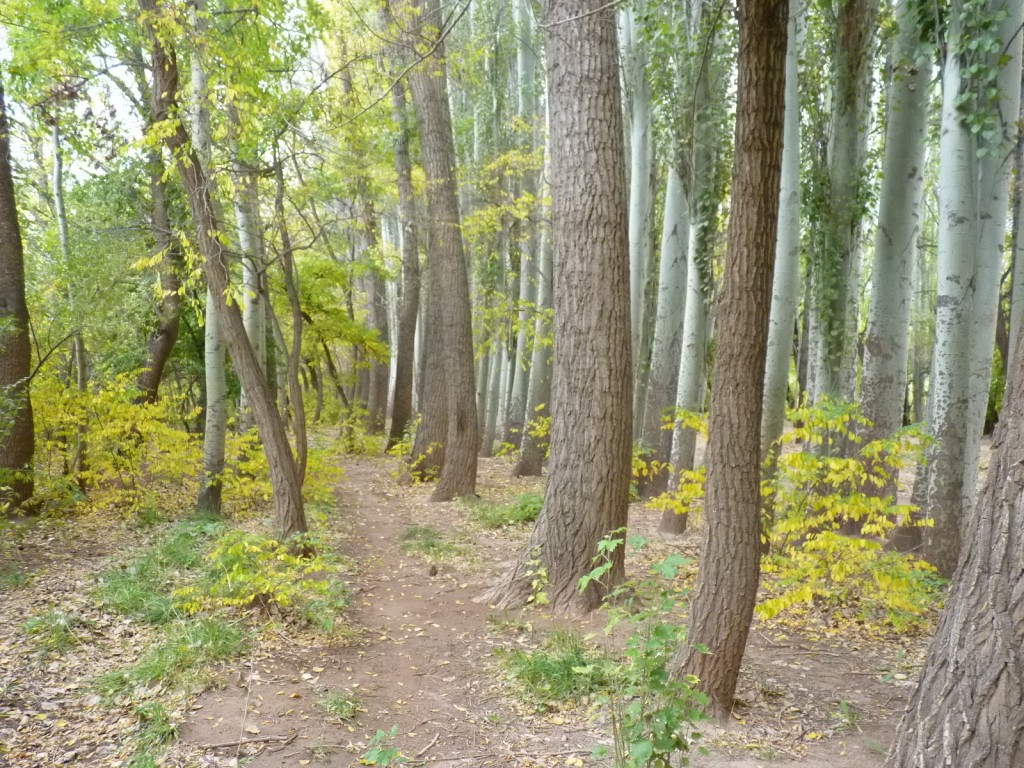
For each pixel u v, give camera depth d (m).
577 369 5.73
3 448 8.45
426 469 13.30
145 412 9.26
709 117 8.88
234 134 6.94
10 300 8.52
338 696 4.13
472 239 15.06
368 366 22.62
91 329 11.29
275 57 7.16
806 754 3.43
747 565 3.65
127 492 9.22
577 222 5.69
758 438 3.61
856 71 8.64
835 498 5.53
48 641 4.68
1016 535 2.10
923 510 7.79
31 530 8.05
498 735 3.75
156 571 6.30
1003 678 2.04
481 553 7.88
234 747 3.52
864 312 21.14
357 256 21.50
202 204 6.62
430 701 4.19
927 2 6.89
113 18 6.70
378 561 7.55
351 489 12.89
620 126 5.80
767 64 3.31
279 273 15.58
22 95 8.16
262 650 4.77
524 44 15.69
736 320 3.51
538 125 15.68
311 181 8.88
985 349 6.69
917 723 2.24
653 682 2.74
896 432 5.55
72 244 11.52
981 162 6.62
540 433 12.55
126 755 3.40
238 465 9.67
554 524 5.83
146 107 8.73
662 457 11.22
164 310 12.11
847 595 5.75
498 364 21.28
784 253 7.21
